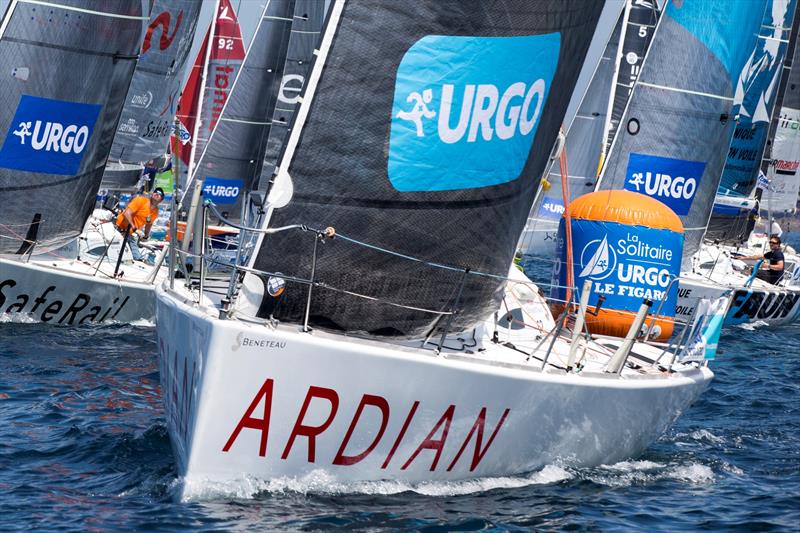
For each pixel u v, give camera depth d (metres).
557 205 57.53
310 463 16.62
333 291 16.88
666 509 18.44
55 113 33.69
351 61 16.45
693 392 22.06
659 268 24.30
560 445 19.30
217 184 50.97
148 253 39.25
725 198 55.75
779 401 29.50
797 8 64.38
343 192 16.69
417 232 17.09
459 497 17.73
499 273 18.41
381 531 15.77
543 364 18.59
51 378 26.30
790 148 70.88
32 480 18.05
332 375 16.12
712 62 34.97
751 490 20.09
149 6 35.38
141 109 54.69
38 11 32.97
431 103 16.81
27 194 33.81
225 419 15.87
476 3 16.72
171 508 16.14
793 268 54.16
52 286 33.75
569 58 18.50
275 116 55.75
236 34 56.41
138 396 24.89
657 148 35.12
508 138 17.62
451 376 16.91
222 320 15.74
